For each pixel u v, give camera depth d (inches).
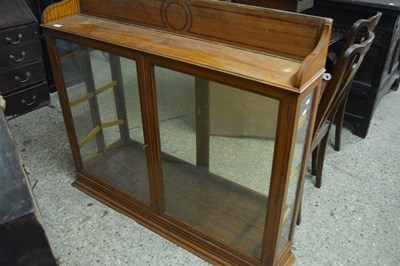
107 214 69.1
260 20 44.8
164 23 54.0
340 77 54.8
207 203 61.5
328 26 40.4
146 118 54.9
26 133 93.7
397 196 73.7
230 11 46.6
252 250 55.1
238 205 58.2
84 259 60.4
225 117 50.5
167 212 63.3
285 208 49.9
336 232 65.3
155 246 62.4
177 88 50.7
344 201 72.3
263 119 45.2
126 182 69.1
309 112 45.9
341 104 80.7
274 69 42.8
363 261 59.9
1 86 92.4
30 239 27.4
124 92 60.4
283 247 57.1
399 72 109.4
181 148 57.9
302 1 66.9
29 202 27.5
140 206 66.5
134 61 51.4
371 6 79.1
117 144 69.3
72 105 67.4
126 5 56.9
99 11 61.4
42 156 85.3
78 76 65.0
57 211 69.9
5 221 25.8
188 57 46.3
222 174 58.2
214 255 58.9
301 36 42.7
